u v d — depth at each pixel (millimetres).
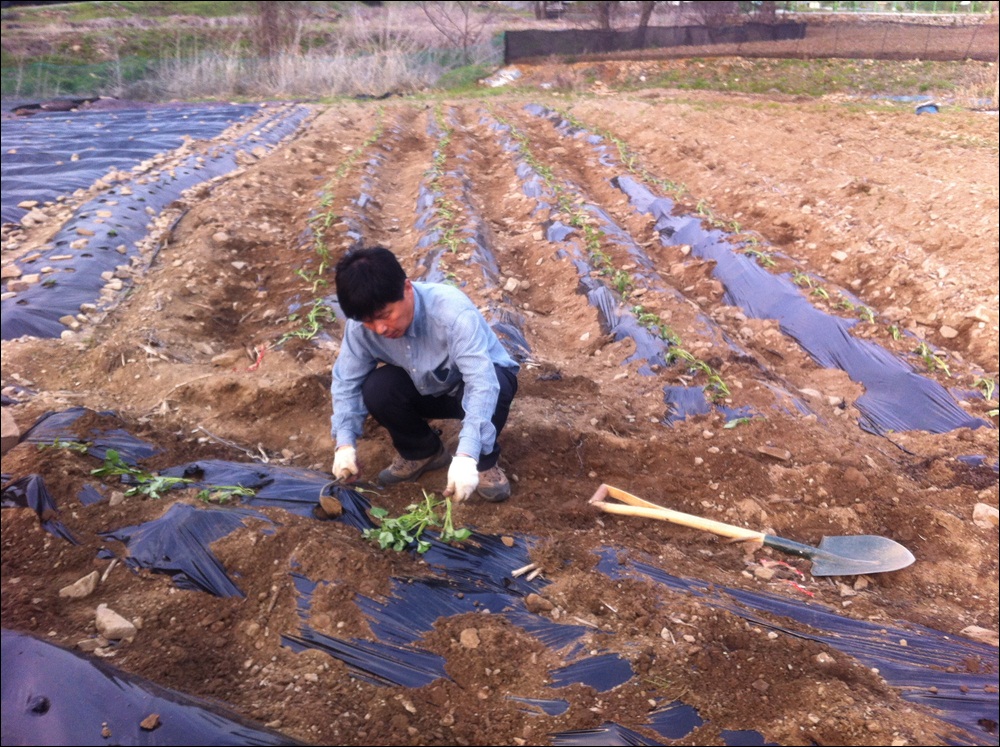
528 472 4211
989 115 13312
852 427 5184
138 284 6250
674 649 2943
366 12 30703
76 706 2393
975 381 5551
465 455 3059
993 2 26953
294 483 3787
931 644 3211
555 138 12930
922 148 11062
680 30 21531
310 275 6426
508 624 3031
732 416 4957
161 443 4203
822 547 3811
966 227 7844
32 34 23047
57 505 3395
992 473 4629
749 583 3521
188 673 2699
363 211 8398
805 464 4543
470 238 7227
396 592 3100
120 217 7336
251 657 2807
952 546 3918
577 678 2791
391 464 4180
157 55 23078
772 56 20094
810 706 2719
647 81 19422
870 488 4301
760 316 6582
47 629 2793
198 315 5879
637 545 3668
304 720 2549
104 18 26859
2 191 8578
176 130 12516
